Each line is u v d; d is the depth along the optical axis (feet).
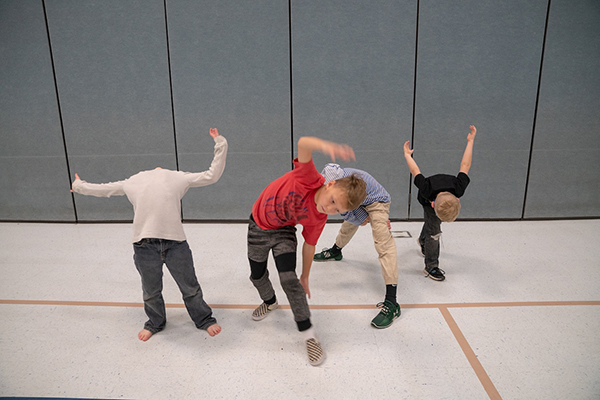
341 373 5.69
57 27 11.44
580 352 6.06
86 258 9.82
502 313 7.14
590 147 11.83
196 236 11.31
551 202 12.28
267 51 11.40
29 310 7.43
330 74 11.49
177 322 7.03
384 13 11.09
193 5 11.19
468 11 11.03
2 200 12.77
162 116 11.94
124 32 11.43
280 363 5.93
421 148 11.93
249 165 12.19
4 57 11.67
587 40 11.14
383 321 6.72
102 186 6.05
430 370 5.73
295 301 5.71
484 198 12.27
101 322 7.05
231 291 8.12
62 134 12.19
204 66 11.56
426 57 11.32
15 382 5.55
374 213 7.09
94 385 5.49
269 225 5.98
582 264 9.07
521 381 5.48
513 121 11.68
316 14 11.13
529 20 11.05
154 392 5.36
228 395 5.30
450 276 8.61
